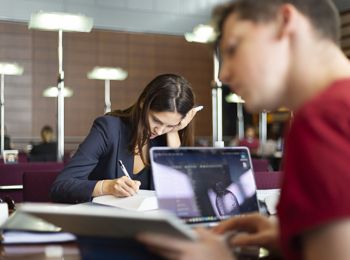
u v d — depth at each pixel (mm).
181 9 8070
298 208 631
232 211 1282
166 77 1938
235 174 1338
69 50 10961
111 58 11422
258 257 997
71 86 11016
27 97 10609
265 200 1504
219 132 3703
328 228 612
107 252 827
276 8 764
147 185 1985
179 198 1222
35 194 2359
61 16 4516
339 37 796
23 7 7109
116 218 724
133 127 1965
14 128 10516
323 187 615
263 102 788
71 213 778
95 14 7586
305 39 761
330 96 682
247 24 775
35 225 1176
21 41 10531
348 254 604
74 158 1939
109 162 1982
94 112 11242
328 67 758
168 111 1893
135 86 11680
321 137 637
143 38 11727
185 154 1279
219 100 3691
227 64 810
